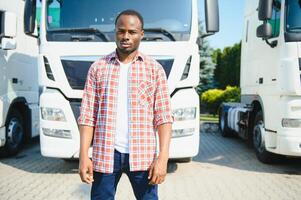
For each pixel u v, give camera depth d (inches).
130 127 117.8
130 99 117.8
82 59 240.4
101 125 119.0
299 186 240.2
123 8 248.2
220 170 282.4
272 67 278.4
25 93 341.1
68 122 240.8
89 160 119.4
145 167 118.4
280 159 306.2
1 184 236.1
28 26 251.8
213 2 245.9
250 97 339.6
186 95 241.6
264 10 255.8
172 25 243.9
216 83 1217.4
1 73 293.6
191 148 242.1
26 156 327.6
